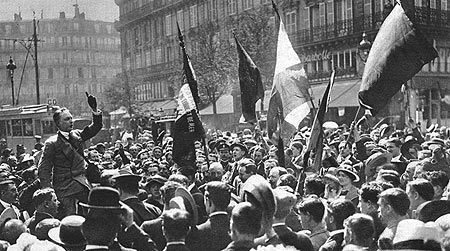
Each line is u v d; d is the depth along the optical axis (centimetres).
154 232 651
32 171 1169
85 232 486
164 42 7606
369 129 2298
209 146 1744
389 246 529
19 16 12888
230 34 5844
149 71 7956
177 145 979
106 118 6606
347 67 4356
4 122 4078
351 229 525
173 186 688
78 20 13075
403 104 2981
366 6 4234
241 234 504
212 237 616
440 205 579
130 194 705
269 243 538
